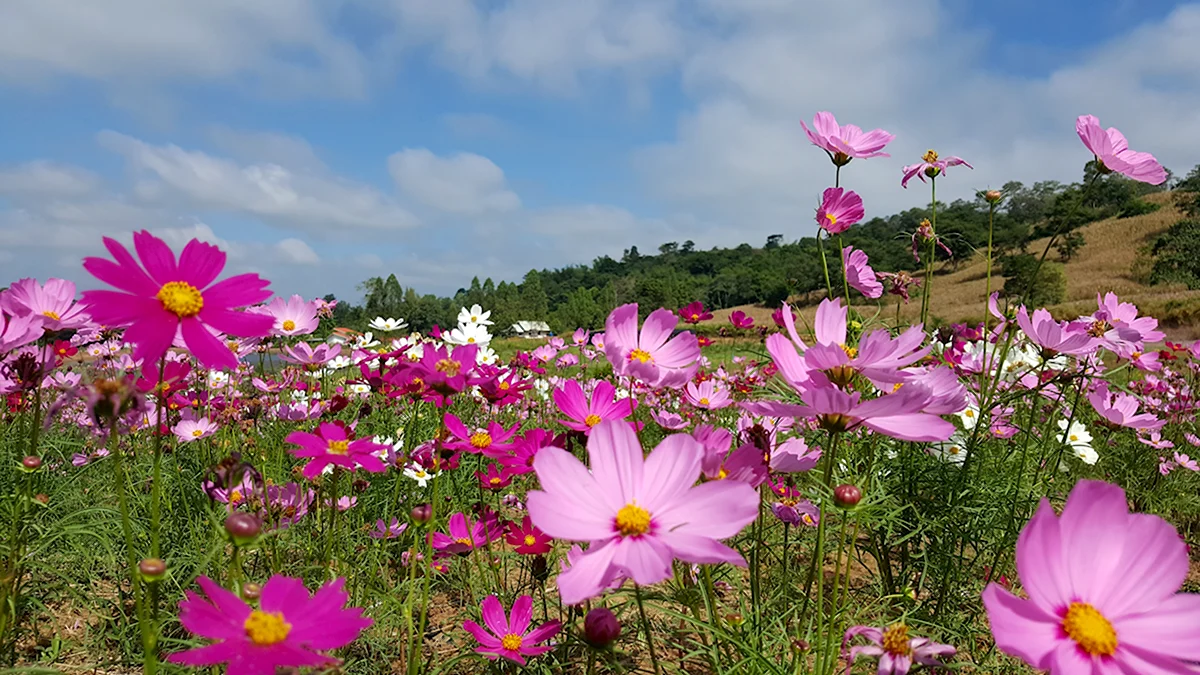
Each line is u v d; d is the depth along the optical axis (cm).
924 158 278
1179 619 90
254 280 136
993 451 282
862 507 146
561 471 115
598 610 132
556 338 654
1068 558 93
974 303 3722
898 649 126
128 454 291
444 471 274
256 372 430
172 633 204
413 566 160
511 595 228
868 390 221
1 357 162
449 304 10194
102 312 118
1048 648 86
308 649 103
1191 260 4622
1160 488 410
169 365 198
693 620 156
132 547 117
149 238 128
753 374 420
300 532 254
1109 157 221
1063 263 6272
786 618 200
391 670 204
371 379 258
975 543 237
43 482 262
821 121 242
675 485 117
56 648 198
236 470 128
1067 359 270
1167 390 577
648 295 9412
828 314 163
